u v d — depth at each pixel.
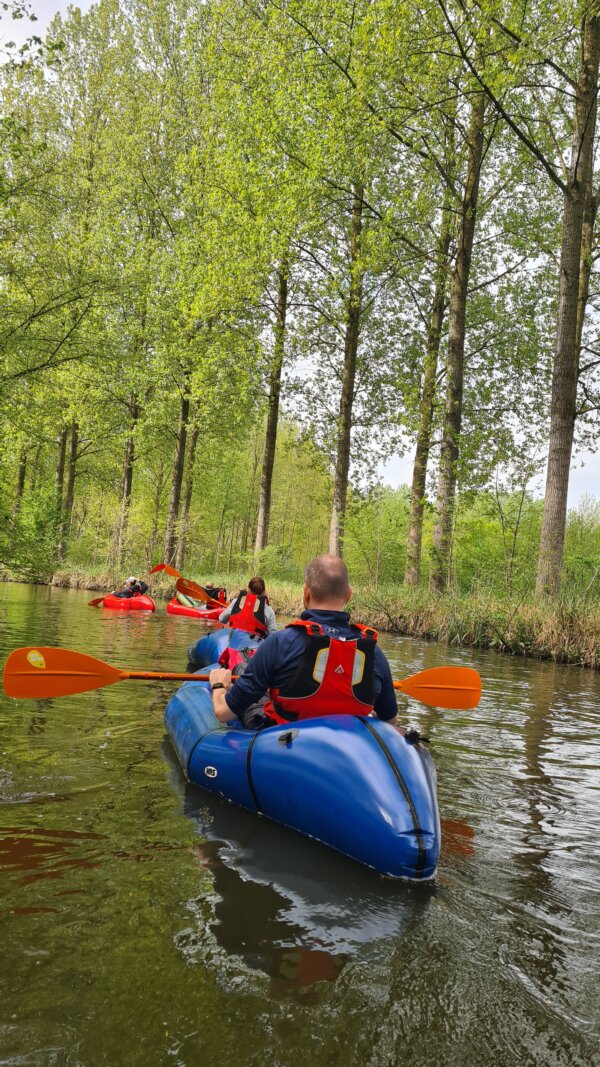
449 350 14.48
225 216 16.27
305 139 13.02
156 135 21.52
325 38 12.83
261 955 1.87
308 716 3.09
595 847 2.87
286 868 2.49
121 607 15.33
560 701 6.61
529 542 14.28
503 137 15.77
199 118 20.20
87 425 24.23
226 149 16.47
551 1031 1.63
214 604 14.02
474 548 15.94
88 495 36.00
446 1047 1.54
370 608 15.38
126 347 18.05
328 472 19.41
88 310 9.93
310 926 2.06
